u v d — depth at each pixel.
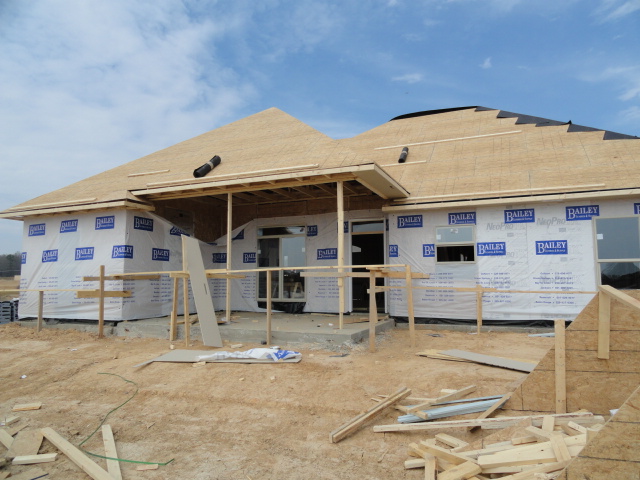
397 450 4.38
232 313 12.48
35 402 6.22
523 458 3.42
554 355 4.61
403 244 10.88
